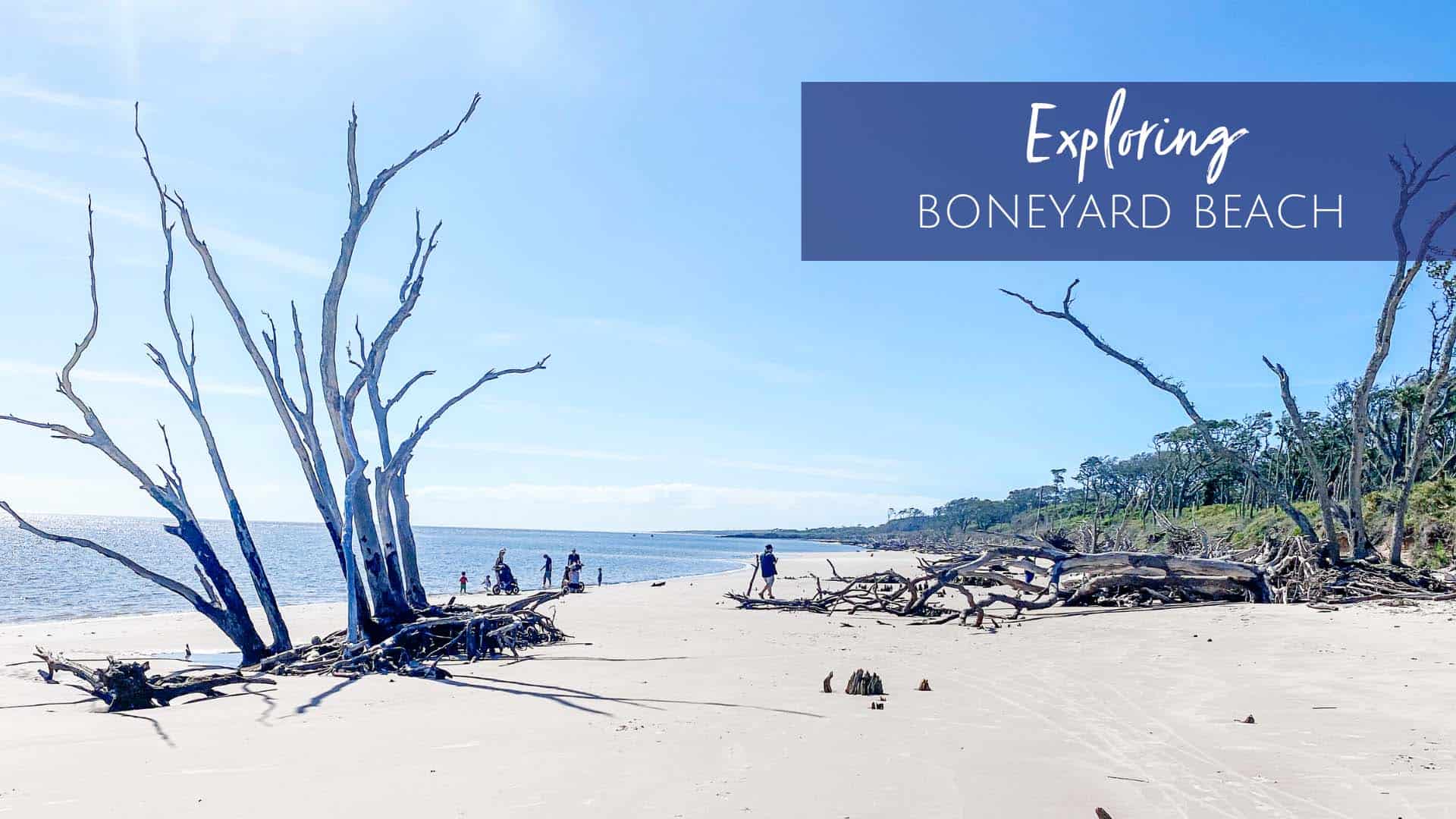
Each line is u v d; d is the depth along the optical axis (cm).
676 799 525
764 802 517
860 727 738
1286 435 7819
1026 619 1891
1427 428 2370
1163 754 634
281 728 770
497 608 1545
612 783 561
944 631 1666
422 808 509
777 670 1123
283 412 1534
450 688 1016
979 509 18425
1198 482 10069
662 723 763
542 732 732
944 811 500
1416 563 2947
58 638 1755
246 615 1382
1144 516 9850
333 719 813
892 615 2047
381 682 1084
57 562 6562
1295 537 2358
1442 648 1150
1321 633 1376
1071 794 533
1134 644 1336
